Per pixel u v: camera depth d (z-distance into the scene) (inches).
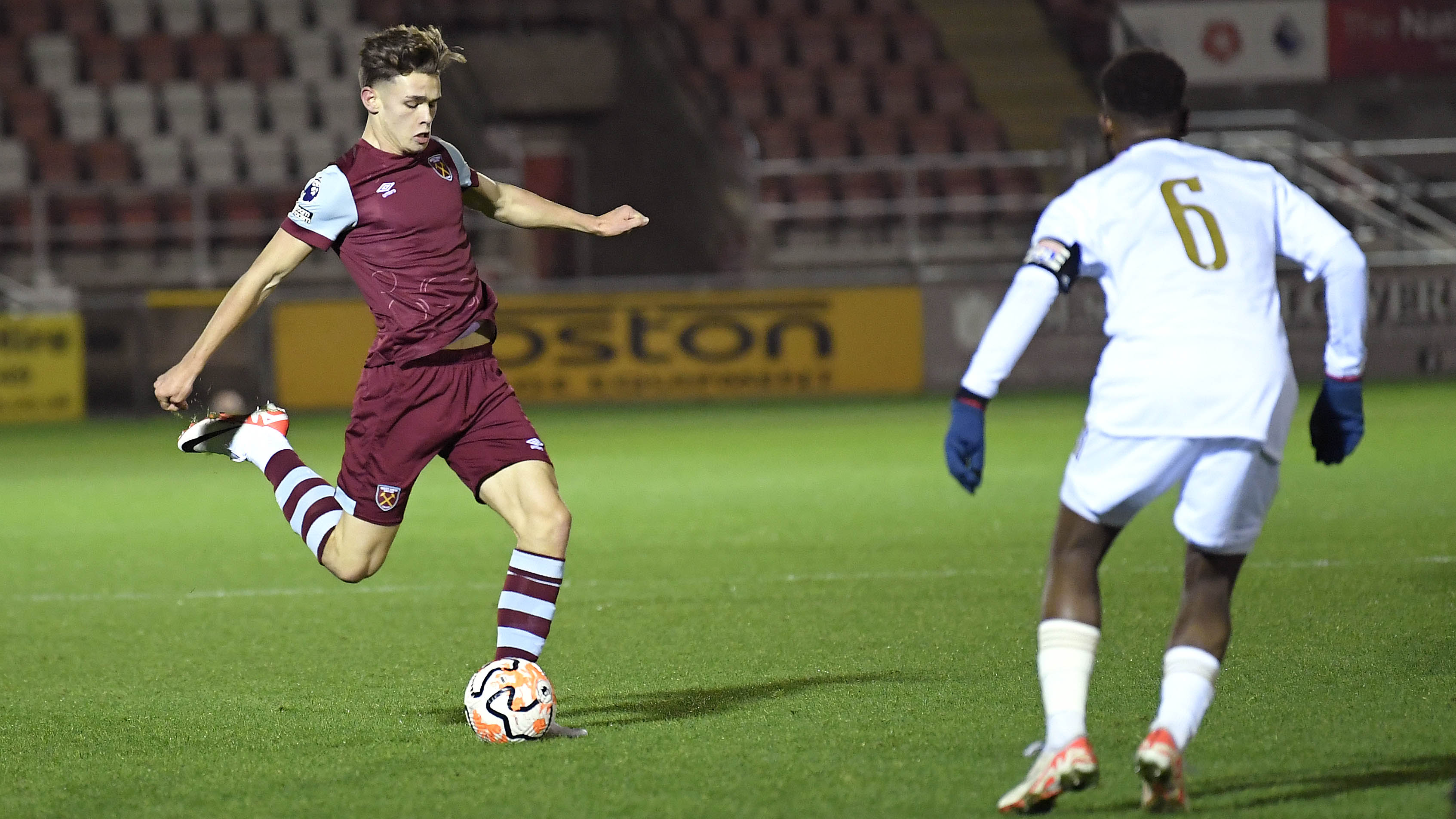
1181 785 467.8
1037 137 3344.0
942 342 2694.4
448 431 608.1
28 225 3016.7
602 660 762.8
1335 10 3331.7
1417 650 721.6
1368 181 2945.4
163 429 2464.3
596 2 3430.1
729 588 973.2
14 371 2613.2
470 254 615.5
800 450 1888.5
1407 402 2271.2
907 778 527.2
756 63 3516.2
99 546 1241.4
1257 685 653.3
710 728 609.6
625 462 1803.6
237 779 552.4
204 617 917.8
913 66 3454.7
